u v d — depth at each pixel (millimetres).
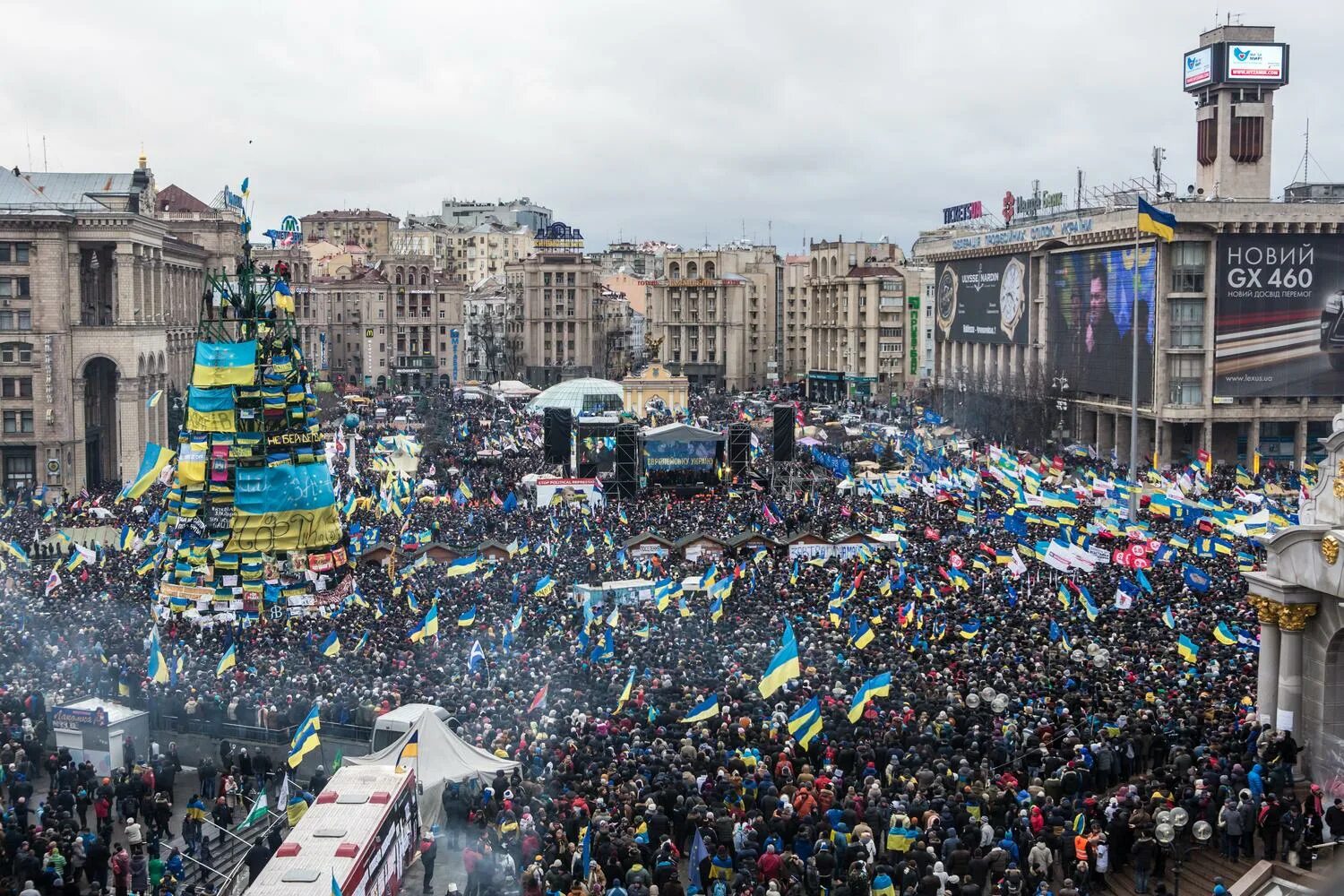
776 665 44031
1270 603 43125
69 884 36344
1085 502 101625
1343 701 42219
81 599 68375
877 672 49906
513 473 125688
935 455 124438
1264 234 144000
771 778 39312
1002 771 40281
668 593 65188
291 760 42656
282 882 30984
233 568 74688
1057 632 55000
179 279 168125
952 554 68062
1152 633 55719
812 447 142750
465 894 37062
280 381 77188
